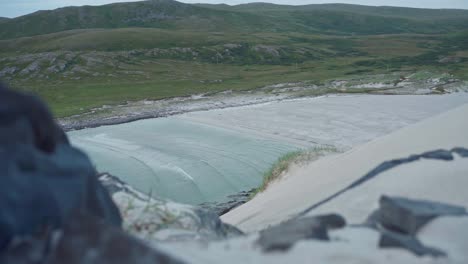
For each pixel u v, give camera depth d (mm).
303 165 16203
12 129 3105
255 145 27375
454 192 5727
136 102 45688
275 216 9172
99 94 51781
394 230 4059
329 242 3688
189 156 24953
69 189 3314
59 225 3059
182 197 18953
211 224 6332
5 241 2787
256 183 20688
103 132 32500
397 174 6855
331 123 32438
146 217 5719
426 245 3723
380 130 30141
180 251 3438
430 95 44250
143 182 20781
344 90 49562
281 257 3451
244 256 3465
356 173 8953
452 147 7855
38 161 3160
